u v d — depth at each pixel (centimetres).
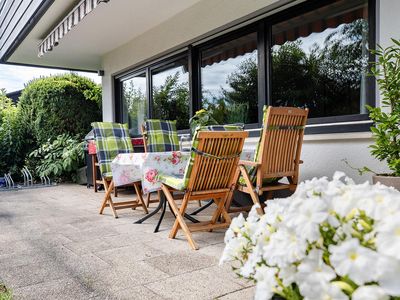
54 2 473
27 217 379
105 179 390
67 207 439
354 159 328
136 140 574
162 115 609
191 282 191
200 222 311
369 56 321
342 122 340
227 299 170
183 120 559
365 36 329
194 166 259
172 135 445
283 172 296
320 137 353
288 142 295
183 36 518
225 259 109
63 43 639
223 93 488
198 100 523
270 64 415
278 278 87
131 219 359
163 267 214
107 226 328
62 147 748
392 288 68
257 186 281
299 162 309
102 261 228
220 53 489
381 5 304
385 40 302
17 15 586
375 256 71
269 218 97
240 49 460
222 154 268
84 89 805
